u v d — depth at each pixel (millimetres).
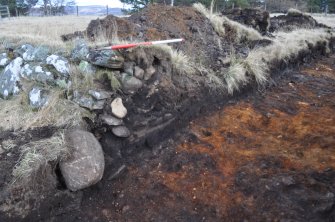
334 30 11516
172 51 4379
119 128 3410
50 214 2779
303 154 3631
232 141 3914
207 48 5402
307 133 4137
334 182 3072
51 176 2838
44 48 3941
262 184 3096
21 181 2697
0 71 4043
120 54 3707
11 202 2611
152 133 3709
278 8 28625
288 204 2852
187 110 4172
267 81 5742
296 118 4609
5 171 2771
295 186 3047
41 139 3086
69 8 35594
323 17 22281
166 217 2854
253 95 5320
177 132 3982
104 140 3375
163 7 6027
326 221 2672
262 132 4203
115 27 4711
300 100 5344
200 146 3779
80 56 3721
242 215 2816
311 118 4605
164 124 3852
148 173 3367
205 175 3318
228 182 3203
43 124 3270
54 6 32375
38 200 2717
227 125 4281
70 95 3486
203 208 2926
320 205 2787
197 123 4215
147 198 3057
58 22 11414
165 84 3957
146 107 3715
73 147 3008
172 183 3225
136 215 2893
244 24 7699
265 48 6270
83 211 2918
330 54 9312
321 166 3359
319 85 6188
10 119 3342
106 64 3576
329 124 4387
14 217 2605
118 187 3188
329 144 3809
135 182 3250
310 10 29719
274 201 2902
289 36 7988
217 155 3627
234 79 4945
